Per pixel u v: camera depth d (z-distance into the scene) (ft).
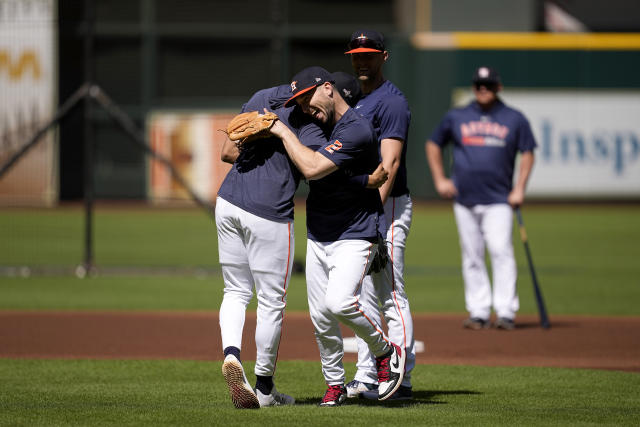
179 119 336.49
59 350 98.78
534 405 72.28
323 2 373.81
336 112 66.80
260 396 70.03
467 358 96.07
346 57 376.48
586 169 347.97
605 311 133.18
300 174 69.36
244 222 67.72
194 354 97.14
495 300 116.37
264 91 71.15
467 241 116.16
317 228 68.39
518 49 346.13
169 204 348.59
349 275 67.21
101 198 360.48
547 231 261.85
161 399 73.31
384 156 74.38
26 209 322.34
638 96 347.56
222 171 337.72
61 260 193.26
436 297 147.02
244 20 372.99
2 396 74.23
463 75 348.38
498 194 115.03
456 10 360.48
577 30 358.43
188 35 372.17
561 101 346.54
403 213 77.20
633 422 65.21
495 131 115.03
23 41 309.01
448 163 344.08
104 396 74.38
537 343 105.09
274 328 69.10
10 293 146.82
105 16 368.48
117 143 360.48
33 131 299.17
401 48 350.84
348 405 71.46
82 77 350.84
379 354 69.87
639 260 200.85
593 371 88.48
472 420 65.26
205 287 156.56
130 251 210.59
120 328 113.91
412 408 70.18
